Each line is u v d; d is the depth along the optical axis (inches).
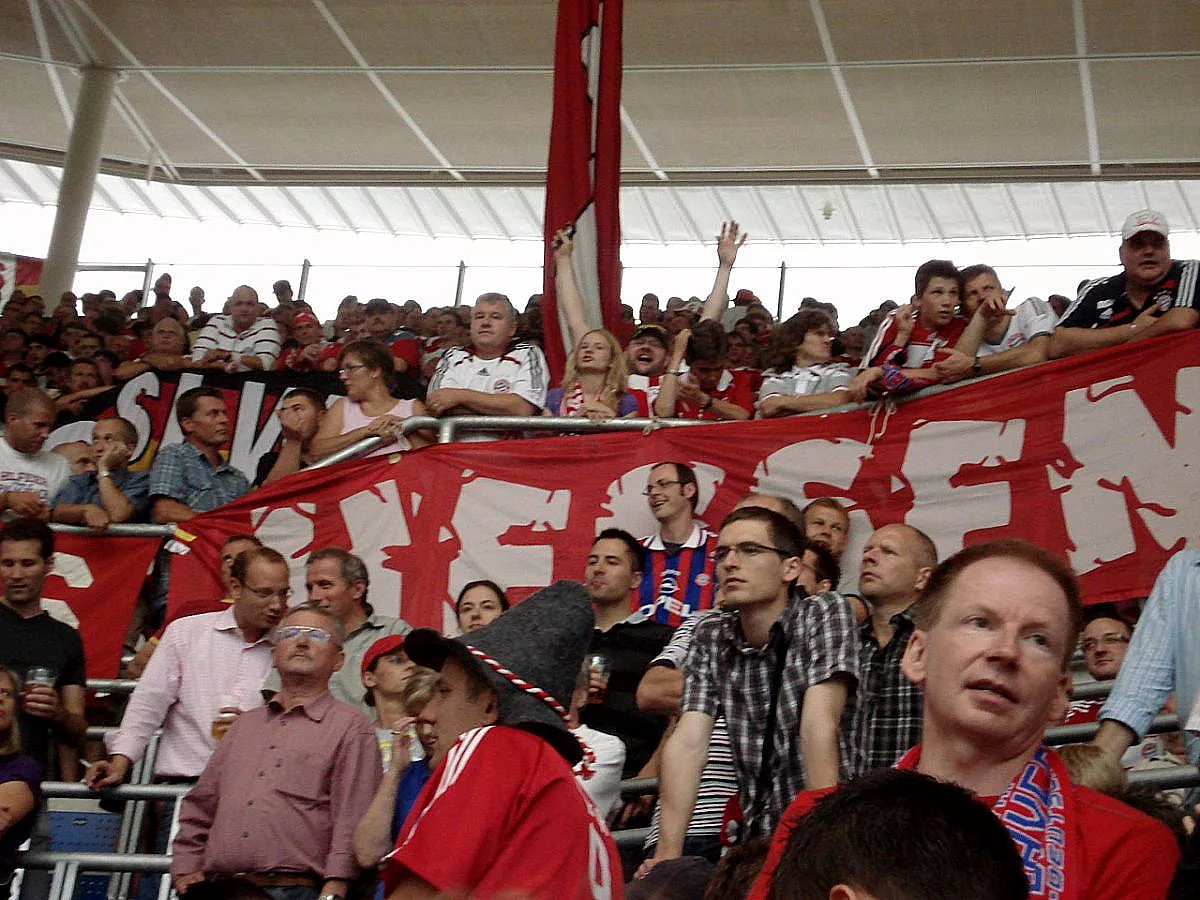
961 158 877.2
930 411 316.8
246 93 895.1
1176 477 299.0
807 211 954.1
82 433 477.7
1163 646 198.5
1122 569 298.4
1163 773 198.2
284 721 248.1
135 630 365.1
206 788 246.7
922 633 126.7
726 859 138.2
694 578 313.3
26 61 895.1
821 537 301.0
